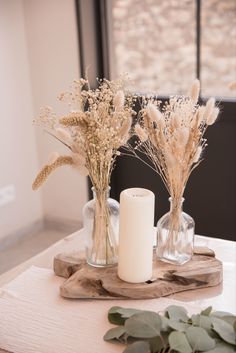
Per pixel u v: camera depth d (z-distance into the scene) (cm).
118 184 317
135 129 133
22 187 321
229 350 109
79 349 117
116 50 308
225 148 281
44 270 154
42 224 339
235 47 289
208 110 130
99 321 126
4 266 291
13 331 124
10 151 308
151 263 137
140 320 114
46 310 132
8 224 315
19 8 297
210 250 154
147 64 311
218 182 288
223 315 122
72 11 287
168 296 140
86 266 146
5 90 297
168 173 138
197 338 109
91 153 135
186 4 289
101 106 132
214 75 298
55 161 130
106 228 142
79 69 296
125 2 298
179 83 308
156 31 302
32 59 308
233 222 292
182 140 126
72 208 330
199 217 300
